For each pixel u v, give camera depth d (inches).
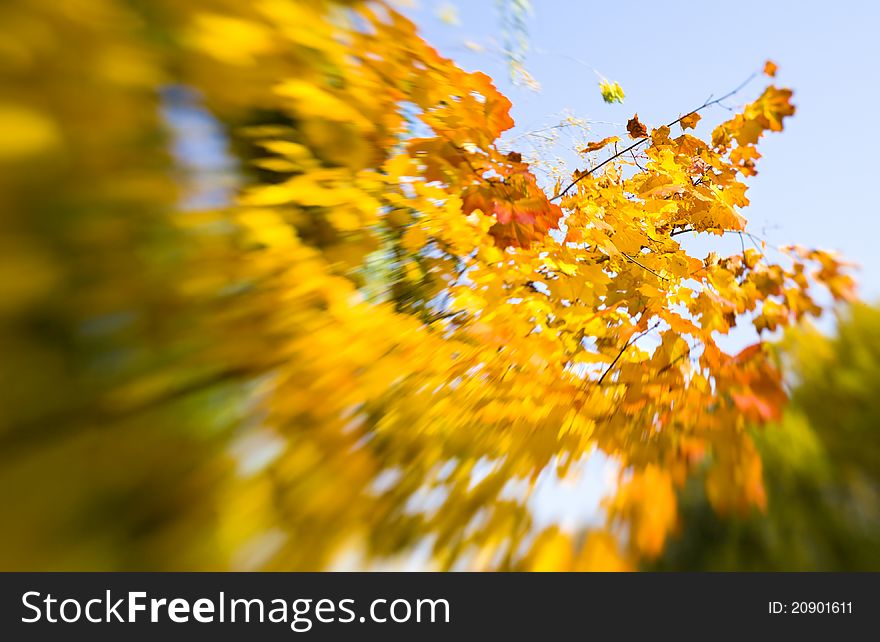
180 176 44.0
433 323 79.0
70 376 39.7
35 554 37.6
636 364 76.6
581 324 88.8
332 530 49.7
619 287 96.7
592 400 76.7
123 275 41.0
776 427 60.1
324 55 52.9
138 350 43.6
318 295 58.9
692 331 74.5
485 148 71.2
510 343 80.4
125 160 39.8
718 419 63.3
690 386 70.3
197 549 43.3
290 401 53.6
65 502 38.7
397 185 71.4
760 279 85.0
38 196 36.5
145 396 43.4
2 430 37.2
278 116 54.9
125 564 40.7
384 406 62.9
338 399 57.1
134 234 41.4
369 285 76.2
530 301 87.6
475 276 85.7
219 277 48.5
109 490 40.4
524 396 75.2
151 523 41.9
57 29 35.3
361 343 62.3
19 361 37.5
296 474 50.3
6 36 33.8
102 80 37.5
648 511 55.1
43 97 35.5
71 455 39.3
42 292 37.5
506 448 67.3
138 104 39.7
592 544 52.5
